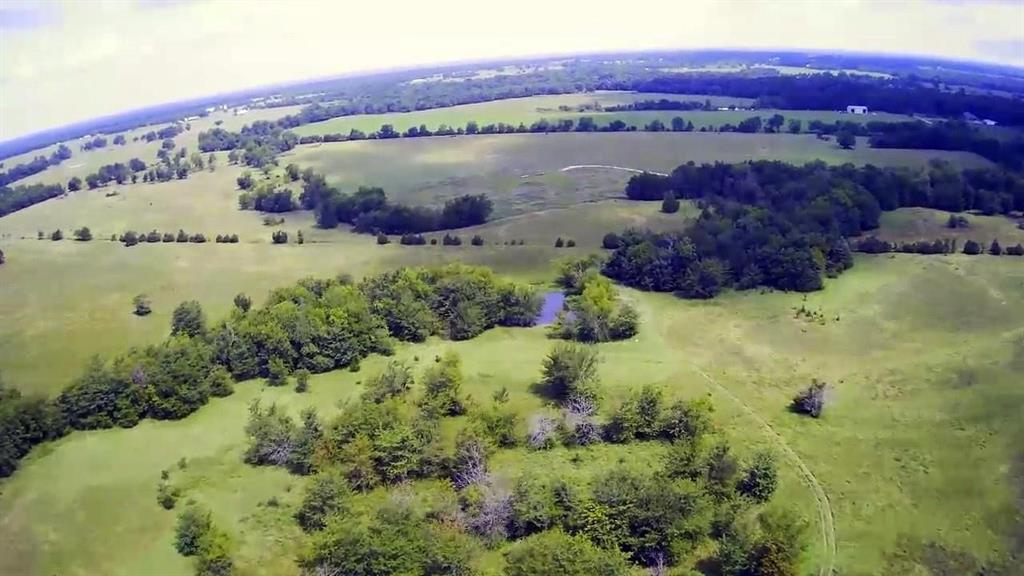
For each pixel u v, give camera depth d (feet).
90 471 231.91
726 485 206.49
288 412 262.47
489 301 327.67
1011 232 405.80
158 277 399.85
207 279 394.52
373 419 231.91
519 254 412.57
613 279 373.40
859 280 353.31
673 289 357.41
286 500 214.28
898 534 192.13
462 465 218.18
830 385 266.16
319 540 185.06
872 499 205.67
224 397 276.62
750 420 246.27
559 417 244.42
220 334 294.05
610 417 246.47
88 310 357.82
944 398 251.19
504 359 295.89
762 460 212.02
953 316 311.27
